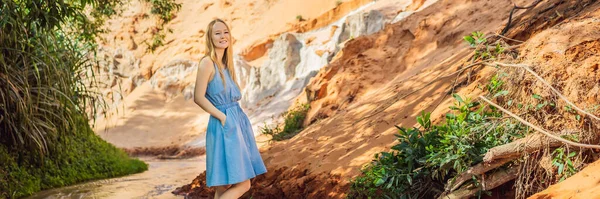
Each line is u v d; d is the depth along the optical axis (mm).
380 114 7496
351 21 23422
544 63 4938
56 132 8758
